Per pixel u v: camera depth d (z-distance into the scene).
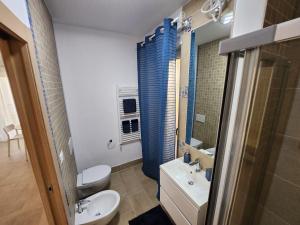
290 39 0.42
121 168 2.61
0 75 3.78
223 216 0.70
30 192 2.04
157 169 2.19
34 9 0.94
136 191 2.10
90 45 2.00
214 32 1.19
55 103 1.31
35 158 0.91
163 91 1.67
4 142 3.90
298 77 0.70
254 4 0.81
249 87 0.54
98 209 1.65
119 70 2.26
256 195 0.83
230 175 0.64
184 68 1.57
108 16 1.66
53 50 1.56
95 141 2.30
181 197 1.26
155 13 1.62
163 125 1.76
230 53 0.55
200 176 1.38
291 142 0.76
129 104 2.37
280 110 0.73
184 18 1.46
